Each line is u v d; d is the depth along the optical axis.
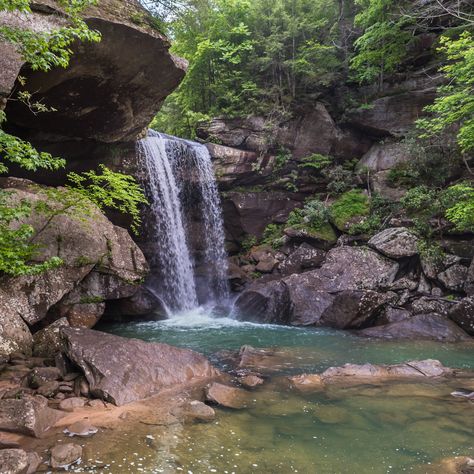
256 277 15.65
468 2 14.28
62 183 11.81
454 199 13.30
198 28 18.20
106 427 4.69
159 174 14.43
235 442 4.47
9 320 7.26
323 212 15.84
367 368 7.24
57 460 3.85
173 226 15.33
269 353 8.75
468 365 8.04
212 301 15.56
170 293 14.89
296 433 4.75
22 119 9.62
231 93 18.17
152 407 5.35
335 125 18.03
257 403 5.70
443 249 13.16
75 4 5.67
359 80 17.67
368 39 15.05
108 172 8.41
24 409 4.60
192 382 6.44
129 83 9.77
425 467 4.00
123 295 10.15
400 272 13.06
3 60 6.54
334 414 5.33
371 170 16.72
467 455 4.23
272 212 17.44
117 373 5.86
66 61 5.58
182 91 20.16
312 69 17.44
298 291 12.59
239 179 17.25
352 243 14.96
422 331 10.48
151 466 3.87
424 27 15.22
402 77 17.27
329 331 11.21
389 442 4.55
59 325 7.69
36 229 8.56
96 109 10.05
